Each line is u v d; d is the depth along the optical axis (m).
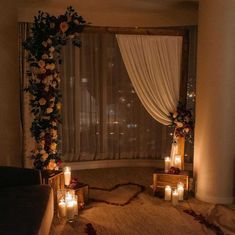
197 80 3.36
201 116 3.29
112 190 3.64
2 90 3.32
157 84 3.93
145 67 3.96
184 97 3.81
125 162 4.52
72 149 4.32
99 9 4.01
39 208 2.19
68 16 2.99
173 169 3.45
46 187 2.61
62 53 4.14
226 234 2.59
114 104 4.41
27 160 3.97
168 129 4.36
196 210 3.08
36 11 3.91
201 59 3.24
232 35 3.05
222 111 3.14
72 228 2.71
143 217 2.93
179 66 3.86
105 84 4.35
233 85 3.11
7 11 3.41
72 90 4.25
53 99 3.05
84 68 4.27
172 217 2.92
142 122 4.45
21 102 3.93
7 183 2.66
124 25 4.19
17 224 1.95
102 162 4.46
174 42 3.85
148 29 3.85
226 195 3.24
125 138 4.48
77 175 4.15
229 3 3.02
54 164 3.14
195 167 3.45
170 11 4.06
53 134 3.12
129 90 4.41
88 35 4.23
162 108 3.95
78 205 3.05
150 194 3.51
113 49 4.32
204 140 3.26
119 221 2.85
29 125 3.96
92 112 4.36
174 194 3.18
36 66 3.01
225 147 3.18
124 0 3.70
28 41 2.97
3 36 3.31
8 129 3.47
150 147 4.49
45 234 2.14
